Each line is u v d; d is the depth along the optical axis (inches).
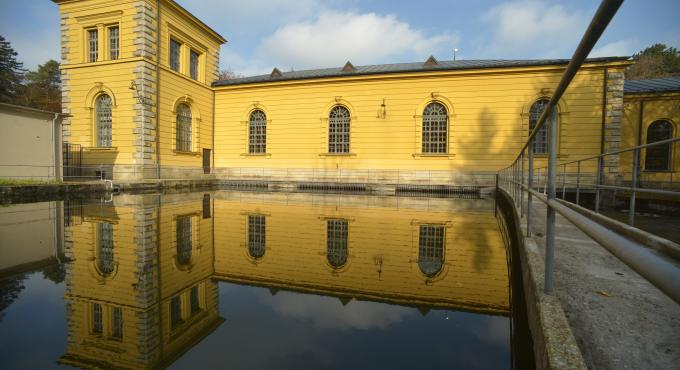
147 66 745.0
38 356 110.3
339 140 874.8
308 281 181.9
